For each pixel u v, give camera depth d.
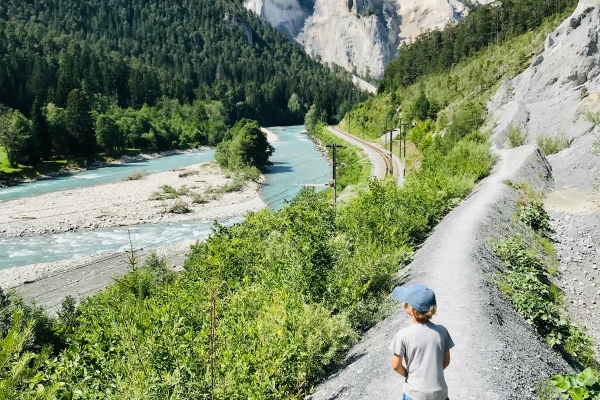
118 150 101.31
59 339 16.00
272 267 13.82
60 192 64.62
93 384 7.13
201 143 126.50
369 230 17.53
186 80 179.88
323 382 9.35
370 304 12.24
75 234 46.16
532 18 114.44
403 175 54.25
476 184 28.47
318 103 165.75
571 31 59.69
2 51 126.75
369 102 144.12
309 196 20.30
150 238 44.72
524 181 26.97
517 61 81.31
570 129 37.84
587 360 10.91
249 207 56.62
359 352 9.98
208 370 7.32
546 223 21.56
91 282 33.34
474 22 148.25
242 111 183.00
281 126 194.38
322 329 9.69
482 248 15.41
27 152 79.75
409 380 5.05
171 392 6.66
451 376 7.80
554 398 7.82
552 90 54.12
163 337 7.65
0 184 70.00
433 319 10.06
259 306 10.55
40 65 121.94
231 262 15.22
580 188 27.50
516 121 44.34
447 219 20.09
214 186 68.88
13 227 47.34
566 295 15.27
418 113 89.31
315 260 12.16
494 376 7.78
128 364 6.99
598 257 18.44
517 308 11.91
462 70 107.00
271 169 84.19
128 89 145.75
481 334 9.23
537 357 9.35
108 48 190.75
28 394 5.04
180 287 13.74
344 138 107.69
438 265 13.56
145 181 73.25
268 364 7.95
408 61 150.00
